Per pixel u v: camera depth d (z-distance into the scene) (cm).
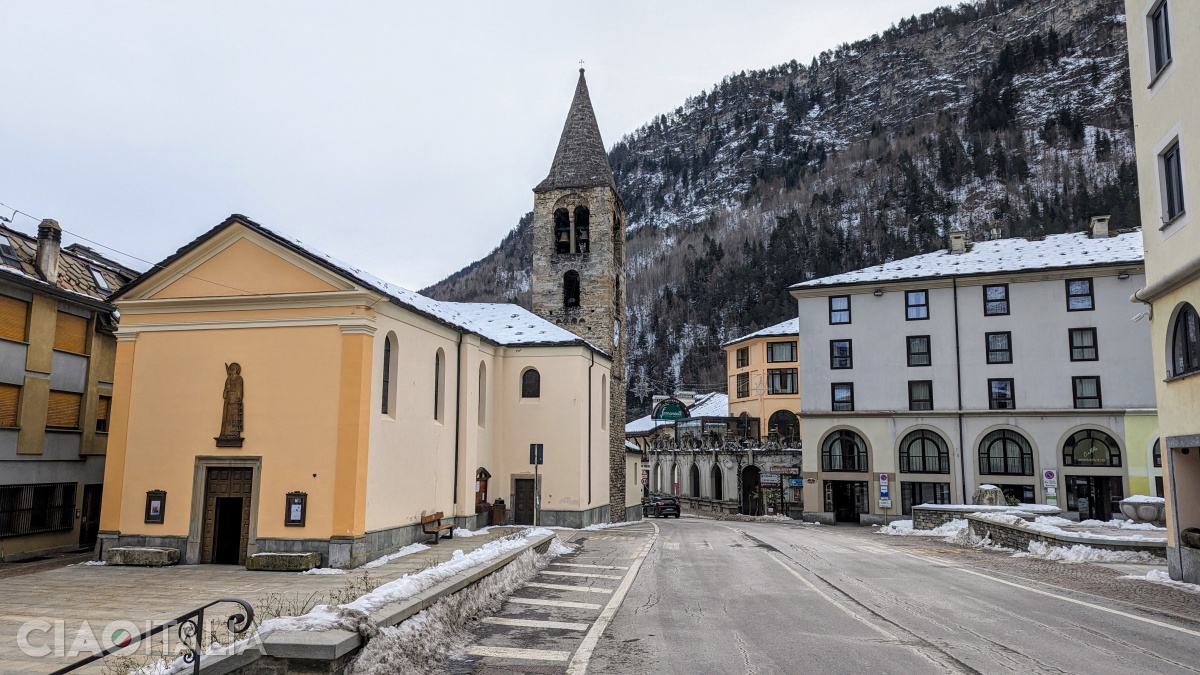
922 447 4084
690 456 6412
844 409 4234
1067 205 14000
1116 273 3844
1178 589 1445
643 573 1683
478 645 992
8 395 2033
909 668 867
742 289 13025
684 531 3144
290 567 1606
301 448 1761
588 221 3872
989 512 2759
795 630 1077
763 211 19362
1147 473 3678
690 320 13150
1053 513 2930
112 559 1714
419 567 1684
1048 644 987
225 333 1847
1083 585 1510
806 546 2406
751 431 6900
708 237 16375
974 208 16850
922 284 4144
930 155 19825
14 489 2030
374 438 1819
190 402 1836
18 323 2064
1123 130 19188
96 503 2362
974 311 4056
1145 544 1861
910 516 4047
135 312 1897
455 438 2442
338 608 863
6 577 1553
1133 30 1703
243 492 1794
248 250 1864
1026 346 3953
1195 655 929
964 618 1165
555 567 1769
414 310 2041
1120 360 3803
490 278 18512
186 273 1886
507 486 3056
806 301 4366
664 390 11706
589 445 3180
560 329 3288
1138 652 944
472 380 2562
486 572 1309
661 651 954
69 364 2252
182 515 1789
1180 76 1481
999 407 3966
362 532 1725
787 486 4997
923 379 4103
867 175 19825
